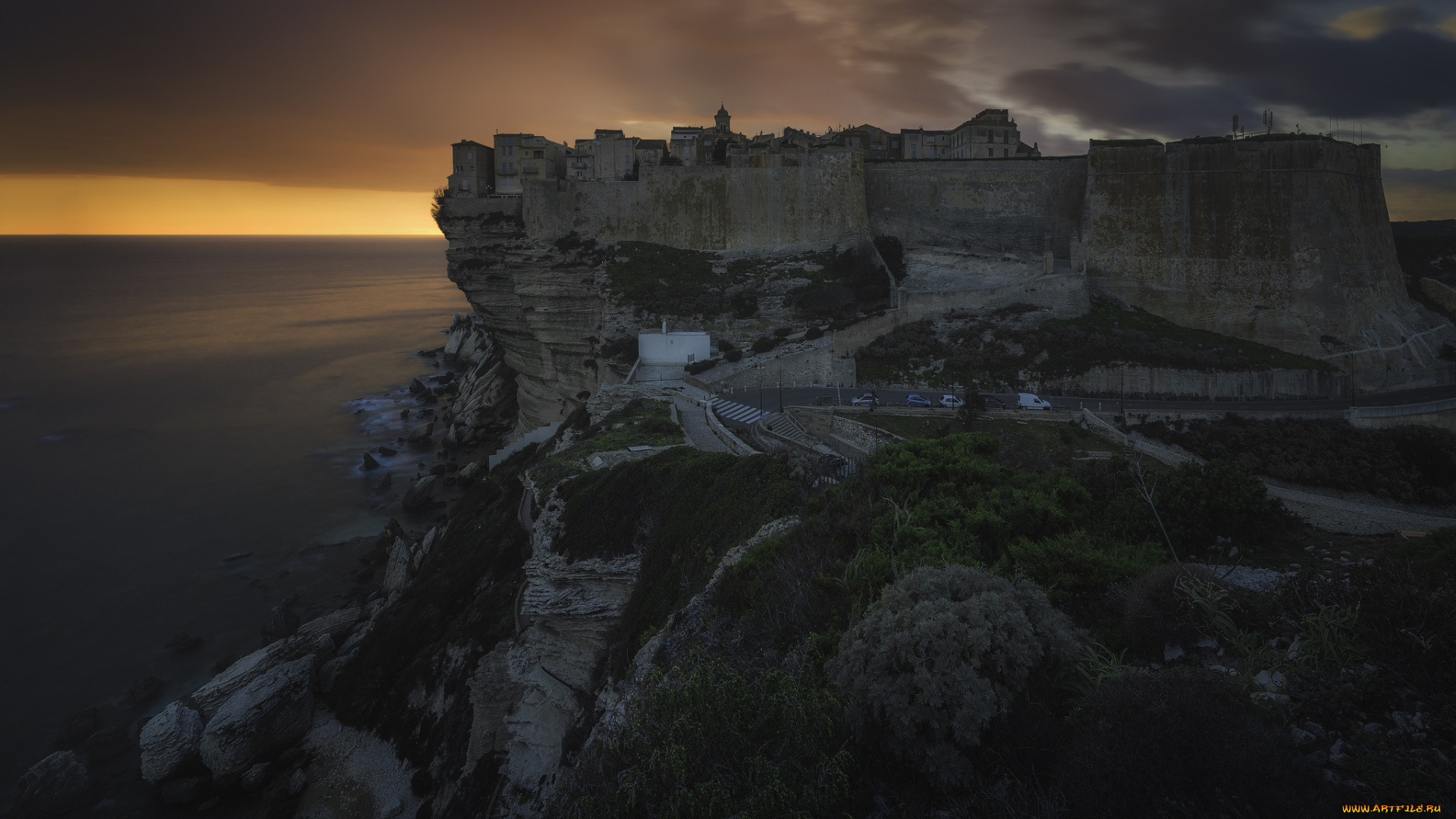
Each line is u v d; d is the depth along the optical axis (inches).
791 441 1558.8
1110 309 2716.5
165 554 2329.0
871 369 2292.1
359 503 2728.8
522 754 1279.5
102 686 1696.6
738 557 805.2
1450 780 302.5
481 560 1633.9
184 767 1409.9
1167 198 2817.4
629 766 419.5
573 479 1472.7
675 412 1919.3
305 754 1462.8
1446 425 2130.9
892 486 784.9
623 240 3157.0
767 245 3169.3
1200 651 459.5
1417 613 397.4
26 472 3073.3
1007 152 3565.5
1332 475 1815.9
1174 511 675.4
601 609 1233.4
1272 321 2618.1
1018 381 2209.6
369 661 1609.3
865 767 406.9
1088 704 367.9
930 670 397.4
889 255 2957.7
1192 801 299.3
